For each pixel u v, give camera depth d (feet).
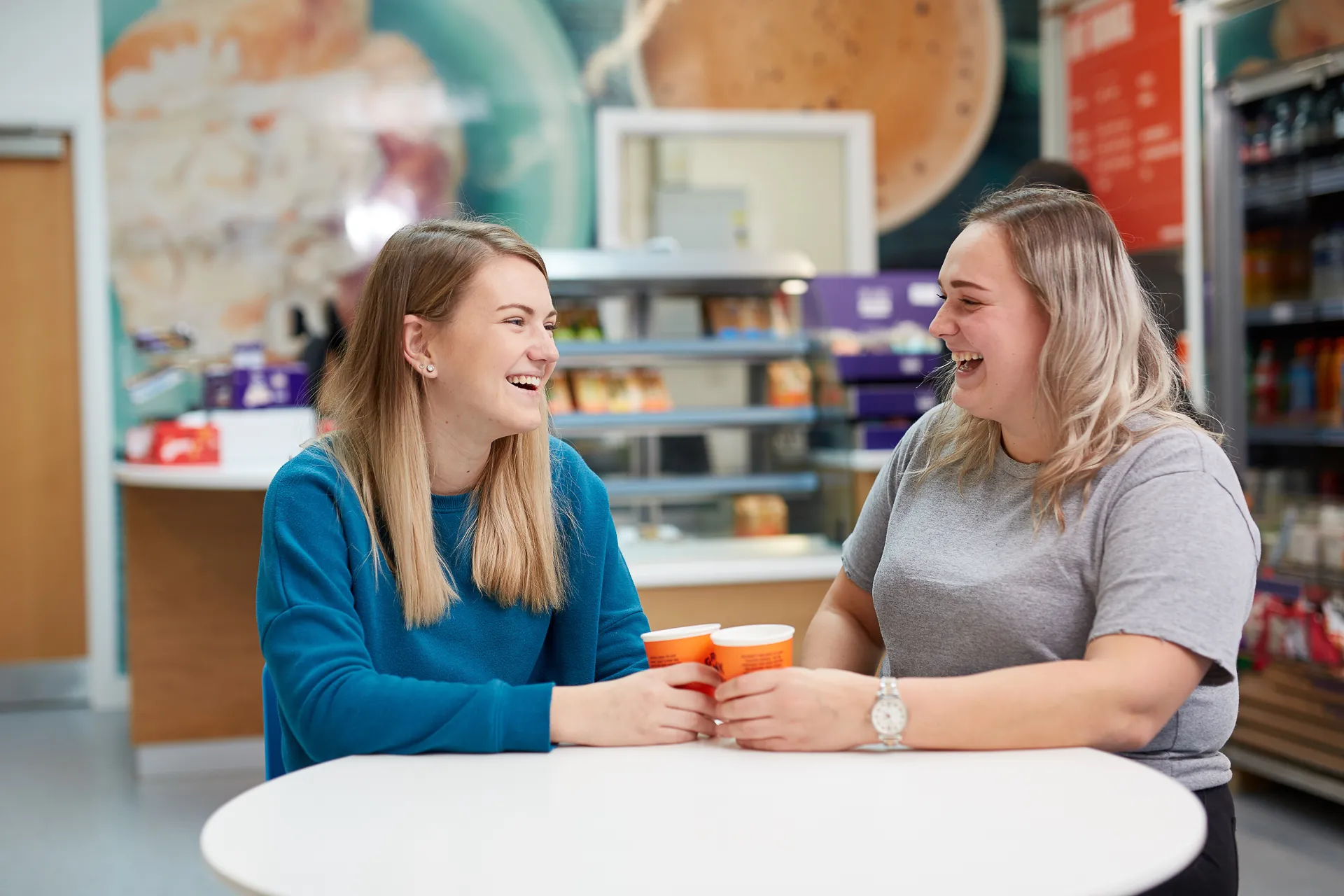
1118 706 3.97
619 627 5.33
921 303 13.39
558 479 5.28
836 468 12.16
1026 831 3.30
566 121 17.57
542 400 4.99
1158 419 4.49
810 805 3.56
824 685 4.08
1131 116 17.39
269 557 4.58
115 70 16.53
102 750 14.56
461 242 4.71
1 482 16.97
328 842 3.35
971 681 4.05
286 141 16.92
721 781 3.81
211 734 13.53
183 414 16.46
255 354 14.15
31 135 16.53
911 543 4.86
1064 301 4.44
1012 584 4.47
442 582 4.70
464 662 4.82
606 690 4.29
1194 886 4.22
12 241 16.80
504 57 17.39
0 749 14.67
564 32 17.53
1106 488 4.42
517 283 4.66
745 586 10.99
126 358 16.78
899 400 12.01
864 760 4.00
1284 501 11.60
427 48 17.19
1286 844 10.45
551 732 4.21
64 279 16.97
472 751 4.17
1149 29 16.93
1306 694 11.16
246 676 13.61
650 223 17.93
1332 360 11.16
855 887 2.95
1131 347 4.50
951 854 3.15
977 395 4.63
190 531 13.44
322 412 5.08
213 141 16.76
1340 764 10.75
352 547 4.66
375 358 4.82
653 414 12.09
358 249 17.08
